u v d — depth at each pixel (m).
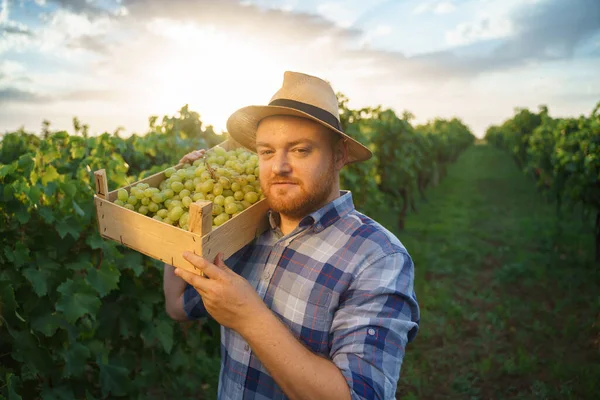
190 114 5.84
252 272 1.71
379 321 1.38
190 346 3.71
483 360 5.05
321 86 1.56
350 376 1.30
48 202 2.74
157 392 3.93
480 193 19.30
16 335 2.34
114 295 3.00
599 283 7.41
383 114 11.71
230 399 1.65
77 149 3.85
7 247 2.38
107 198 1.74
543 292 7.11
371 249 1.50
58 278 2.54
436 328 5.82
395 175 11.42
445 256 9.09
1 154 5.03
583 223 11.30
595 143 9.11
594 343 5.45
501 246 10.00
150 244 1.56
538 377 4.82
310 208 1.57
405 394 4.58
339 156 1.66
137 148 4.93
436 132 23.48
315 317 1.50
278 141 1.48
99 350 2.96
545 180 14.43
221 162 2.01
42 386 2.54
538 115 23.06
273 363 1.31
